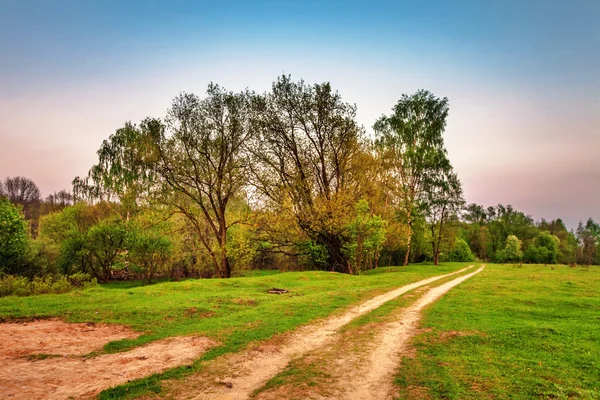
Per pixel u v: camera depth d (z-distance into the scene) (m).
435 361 11.78
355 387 9.88
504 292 26.38
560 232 113.88
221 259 39.69
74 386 9.48
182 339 13.71
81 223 51.03
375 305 21.22
